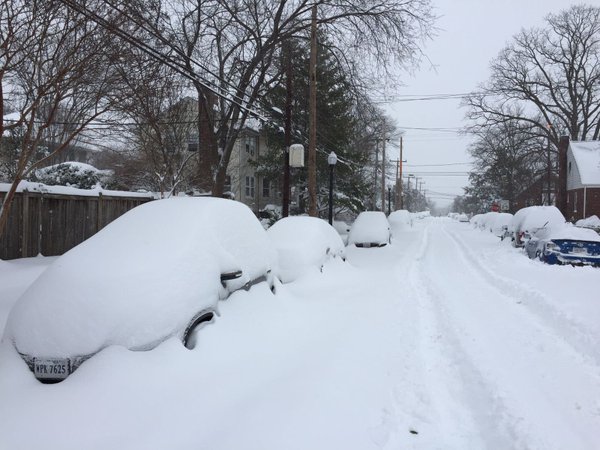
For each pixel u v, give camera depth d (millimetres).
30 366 4016
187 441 3416
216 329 4941
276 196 38062
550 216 19312
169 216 5539
